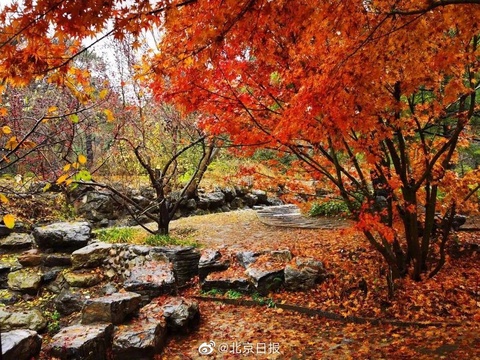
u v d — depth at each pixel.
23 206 11.12
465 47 4.61
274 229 11.38
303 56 4.33
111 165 12.48
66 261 8.62
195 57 3.71
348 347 5.16
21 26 2.56
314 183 7.32
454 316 5.62
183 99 4.74
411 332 5.38
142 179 15.32
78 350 4.74
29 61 2.91
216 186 17.47
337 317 6.18
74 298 7.42
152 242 9.56
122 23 2.65
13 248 9.76
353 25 3.71
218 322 6.59
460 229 9.65
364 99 4.23
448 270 7.07
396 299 6.20
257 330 6.09
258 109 5.02
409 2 3.61
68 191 12.01
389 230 5.33
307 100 3.86
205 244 10.10
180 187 15.20
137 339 5.21
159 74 4.13
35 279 8.10
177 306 6.31
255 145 5.08
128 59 9.38
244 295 7.49
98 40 2.69
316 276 7.34
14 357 4.40
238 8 2.95
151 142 11.66
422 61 4.33
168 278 7.59
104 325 5.43
